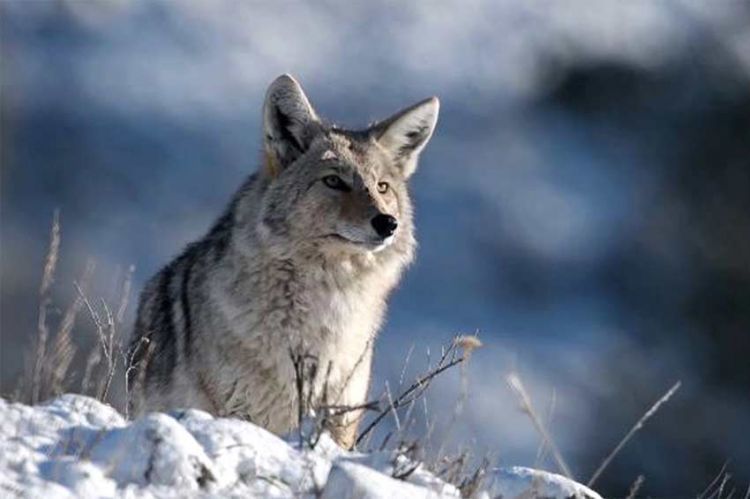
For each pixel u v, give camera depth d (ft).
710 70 139.74
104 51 169.07
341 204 28.02
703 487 77.20
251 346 27.04
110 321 28.22
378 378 69.41
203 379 27.40
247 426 18.81
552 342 107.55
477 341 23.15
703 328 93.97
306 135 29.19
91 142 144.87
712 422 82.07
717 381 88.33
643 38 162.91
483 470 19.98
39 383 26.66
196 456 17.47
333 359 27.61
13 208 124.88
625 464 77.56
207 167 144.77
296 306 27.32
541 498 19.74
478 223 132.36
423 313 115.03
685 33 157.17
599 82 153.99
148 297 30.48
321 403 24.23
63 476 16.61
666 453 79.15
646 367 90.89
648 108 145.59
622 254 115.65
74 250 109.09
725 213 104.68
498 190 138.92
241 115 159.74
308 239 27.55
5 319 61.67
